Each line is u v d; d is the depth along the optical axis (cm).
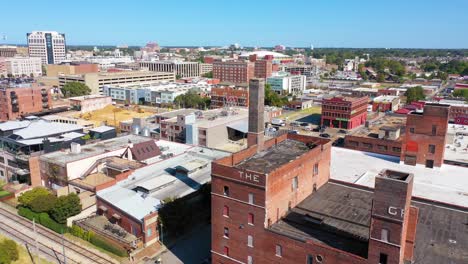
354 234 5144
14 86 19938
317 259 4859
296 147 7162
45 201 8194
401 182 4138
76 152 10069
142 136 12225
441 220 5700
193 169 9150
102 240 7156
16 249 6556
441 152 8088
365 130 13525
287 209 5809
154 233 7275
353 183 7006
